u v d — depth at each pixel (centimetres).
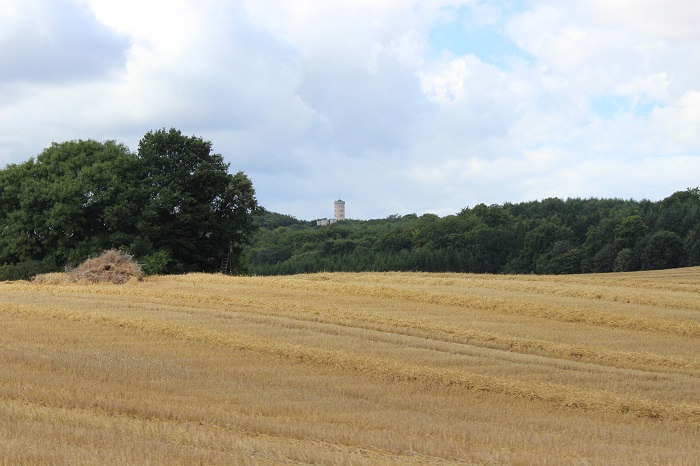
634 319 3306
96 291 4128
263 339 2666
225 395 1878
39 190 6266
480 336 2958
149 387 1911
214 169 6706
